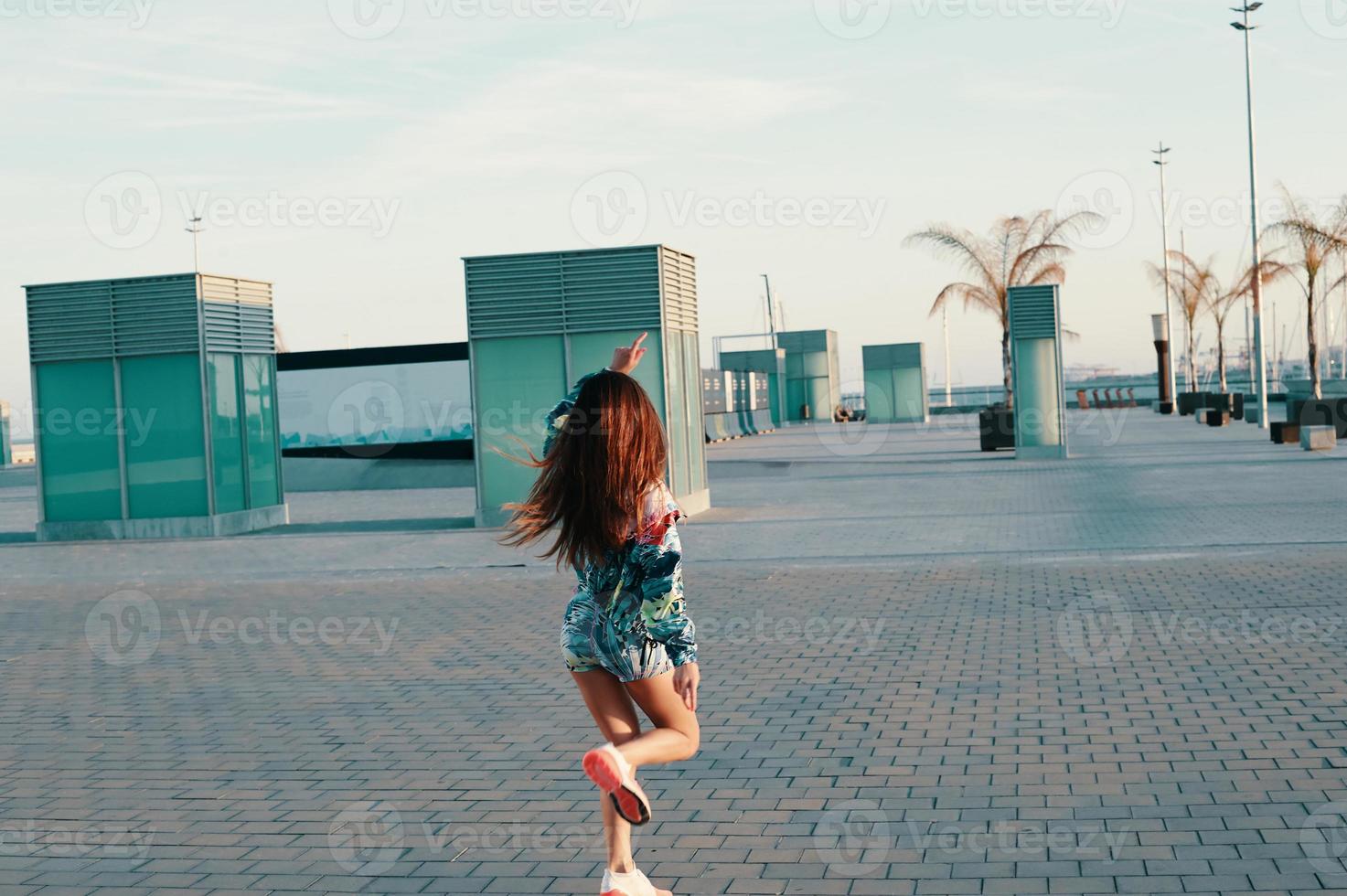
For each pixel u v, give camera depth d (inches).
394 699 279.4
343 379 1080.2
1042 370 1066.1
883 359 2058.3
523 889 162.2
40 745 249.4
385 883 166.2
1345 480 747.4
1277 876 154.3
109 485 703.7
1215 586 381.1
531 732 244.1
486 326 671.8
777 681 278.2
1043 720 234.8
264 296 754.8
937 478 901.8
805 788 199.8
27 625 405.4
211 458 692.7
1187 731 222.5
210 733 254.5
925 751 218.2
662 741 142.5
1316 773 194.9
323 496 1008.2
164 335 692.7
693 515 689.6
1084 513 618.2
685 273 705.6
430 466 1072.8
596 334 661.3
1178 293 2278.5
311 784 214.7
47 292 701.3
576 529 144.1
